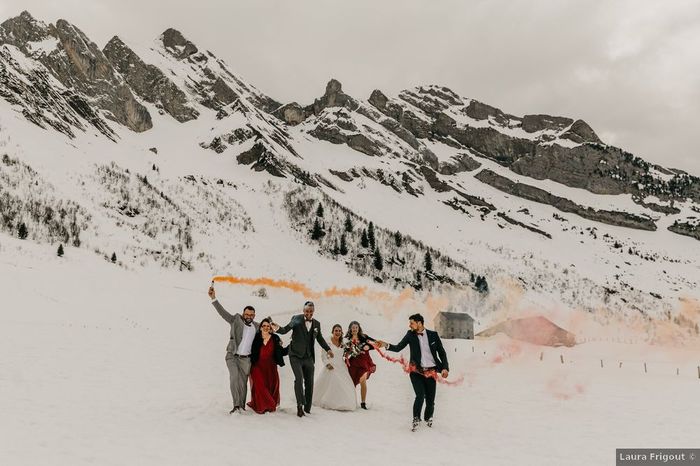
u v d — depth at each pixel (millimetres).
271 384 10883
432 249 118750
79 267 50094
